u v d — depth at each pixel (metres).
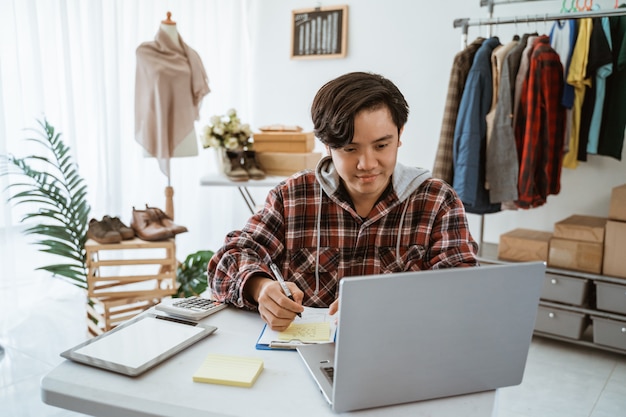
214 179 2.70
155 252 3.65
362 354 0.74
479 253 2.82
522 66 2.43
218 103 3.81
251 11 3.91
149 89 2.71
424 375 0.79
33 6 2.70
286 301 1.04
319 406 0.79
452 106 2.57
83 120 3.01
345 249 1.26
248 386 0.83
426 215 1.24
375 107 1.00
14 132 2.71
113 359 0.89
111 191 3.19
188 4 3.50
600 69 2.42
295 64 3.82
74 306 2.99
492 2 2.66
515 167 2.43
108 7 3.06
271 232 1.27
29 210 2.85
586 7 2.63
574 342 2.54
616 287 2.38
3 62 2.63
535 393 2.16
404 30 3.35
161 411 0.76
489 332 0.80
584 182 2.83
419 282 0.73
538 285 0.81
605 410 2.03
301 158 2.80
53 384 0.82
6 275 2.72
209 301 1.20
